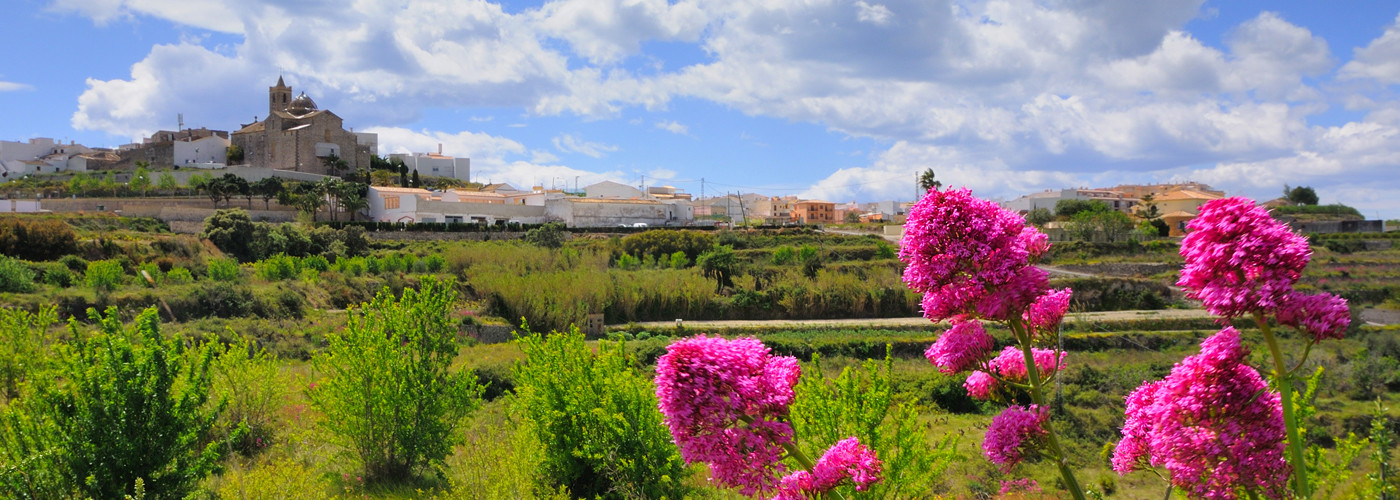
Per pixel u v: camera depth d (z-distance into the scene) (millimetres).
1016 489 16594
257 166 115688
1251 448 4570
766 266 64062
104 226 64625
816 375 10891
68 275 42156
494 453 12703
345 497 13641
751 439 4883
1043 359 5461
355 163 119375
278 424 18172
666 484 13258
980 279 4750
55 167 119562
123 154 119812
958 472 18344
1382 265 59281
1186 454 4707
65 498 10516
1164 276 59281
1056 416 25438
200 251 58312
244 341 19469
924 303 5152
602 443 13977
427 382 15438
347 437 15430
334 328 37188
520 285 47625
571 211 95688
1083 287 55656
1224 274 4266
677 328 47625
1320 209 101188
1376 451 5473
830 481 5270
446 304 16266
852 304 54375
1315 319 4008
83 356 11711
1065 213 113062
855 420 10117
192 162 116500
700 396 4809
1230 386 4598
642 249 75312
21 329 16406
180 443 11672
